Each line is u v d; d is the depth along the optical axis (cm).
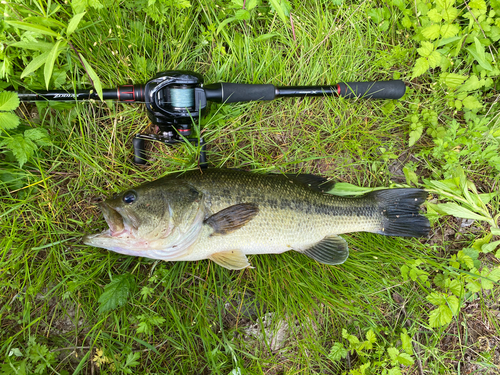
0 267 42
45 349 41
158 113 40
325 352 48
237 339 46
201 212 40
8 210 43
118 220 38
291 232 42
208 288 45
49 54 36
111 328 44
